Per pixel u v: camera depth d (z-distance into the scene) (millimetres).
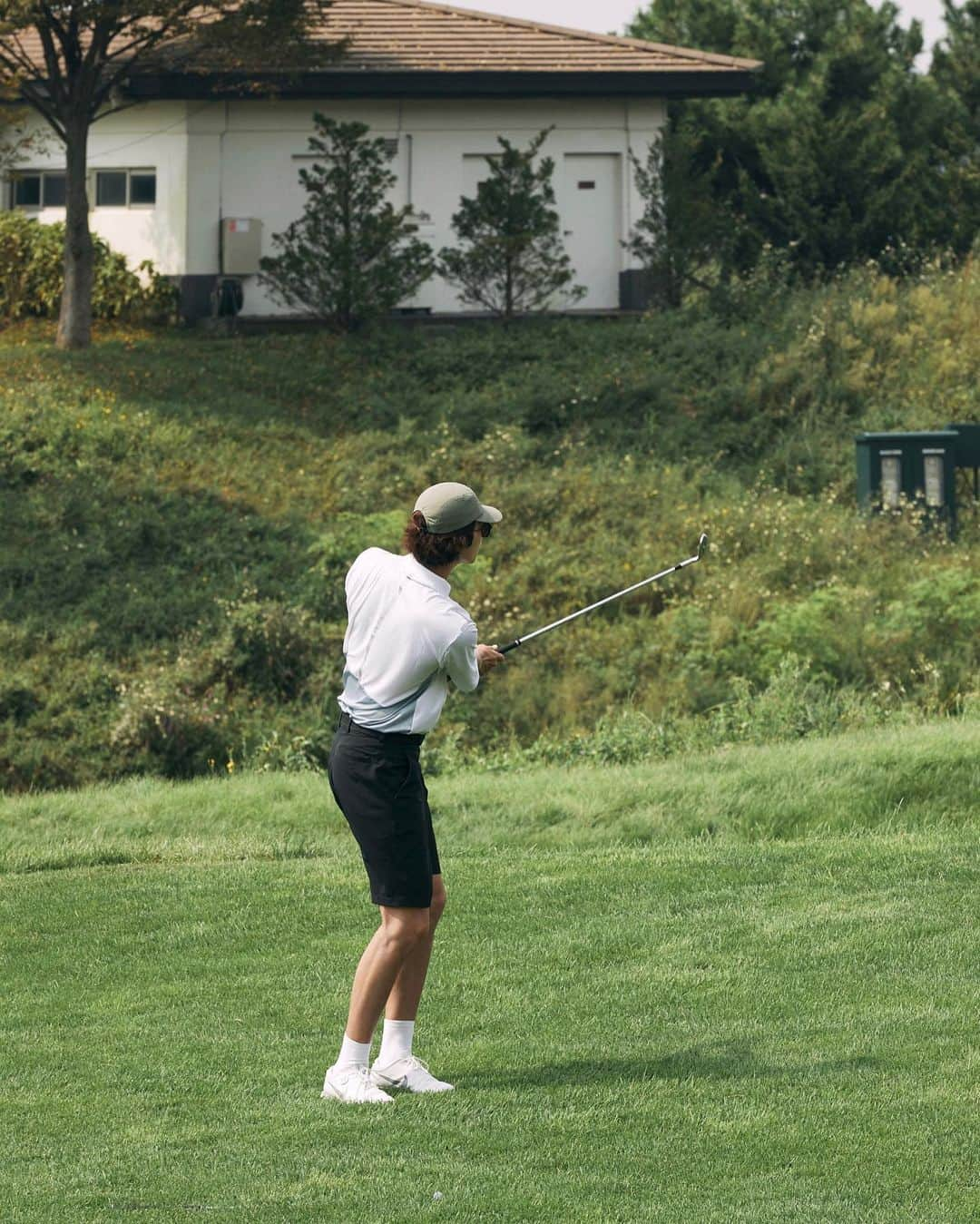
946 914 24984
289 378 87438
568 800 35844
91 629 60875
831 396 84625
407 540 18062
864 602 60656
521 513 71812
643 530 70562
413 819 17703
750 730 49062
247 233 100500
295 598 63406
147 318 100625
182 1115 17094
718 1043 19297
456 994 21781
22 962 24188
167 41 95312
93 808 39625
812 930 24406
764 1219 13938
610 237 104125
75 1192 14758
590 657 60156
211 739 54781
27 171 104562
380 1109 17219
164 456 75312
